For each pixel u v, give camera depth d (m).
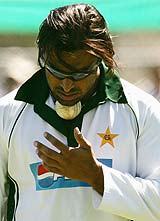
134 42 18.36
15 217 8.99
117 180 8.46
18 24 18.58
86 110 8.85
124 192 8.48
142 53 18.55
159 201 8.62
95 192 8.47
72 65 8.18
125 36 18.23
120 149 8.80
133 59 18.58
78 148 8.19
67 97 8.38
